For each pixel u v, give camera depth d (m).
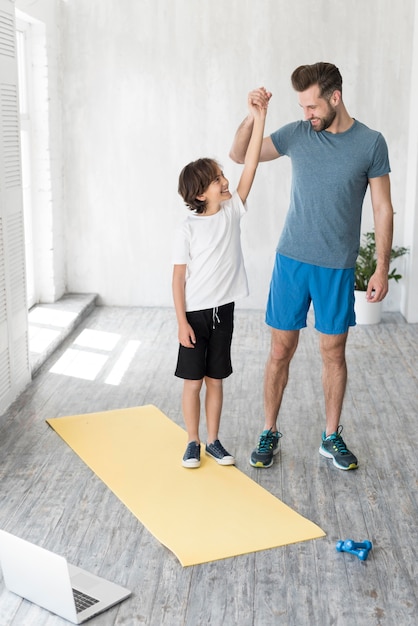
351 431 4.04
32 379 4.78
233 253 3.49
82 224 6.59
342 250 3.42
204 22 6.22
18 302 4.46
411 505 3.28
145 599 2.63
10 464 3.62
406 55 6.18
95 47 6.30
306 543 2.98
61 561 2.43
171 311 6.57
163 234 6.58
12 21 4.26
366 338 5.77
